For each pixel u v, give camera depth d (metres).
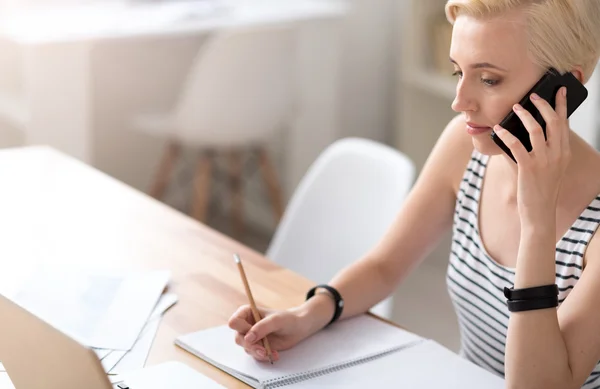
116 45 4.05
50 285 1.66
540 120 1.33
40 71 3.37
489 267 1.56
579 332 1.32
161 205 2.12
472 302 1.61
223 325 1.53
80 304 1.59
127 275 1.71
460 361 1.43
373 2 4.34
